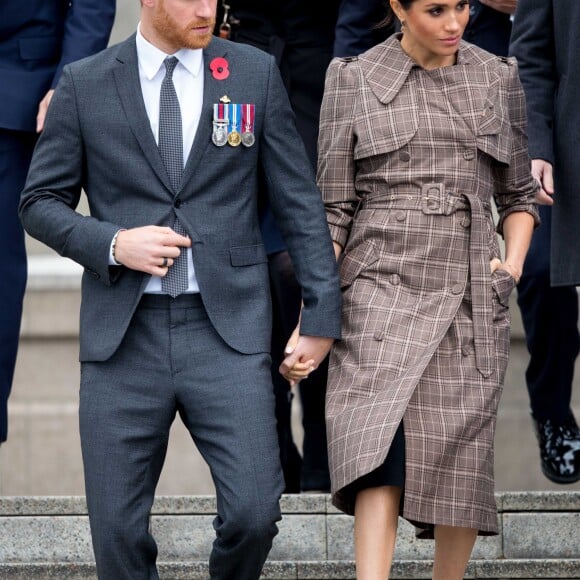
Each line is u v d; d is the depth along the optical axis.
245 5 23.58
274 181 18.98
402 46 19.66
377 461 18.16
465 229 19.19
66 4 24.16
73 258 18.53
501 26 24.81
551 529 23.08
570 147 22.09
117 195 18.66
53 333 34.41
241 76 18.88
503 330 19.22
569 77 22.08
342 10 23.41
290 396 24.94
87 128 18.64
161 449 18.84
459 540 19.36
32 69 23.86
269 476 18.27
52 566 22.69
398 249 19.16
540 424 25.78
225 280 18.58
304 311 18.86
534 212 20.08
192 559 23.16
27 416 34.50
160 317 18.58
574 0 21.94
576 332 25.30
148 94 18.73
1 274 23.77
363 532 18.48
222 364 18.53
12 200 23.83
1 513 23.39
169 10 18.27
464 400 18.80
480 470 18.67
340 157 19.58
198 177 18.58
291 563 22.48
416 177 19.16
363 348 18.88
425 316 18.95
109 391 18.58
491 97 19.42
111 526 18.38
